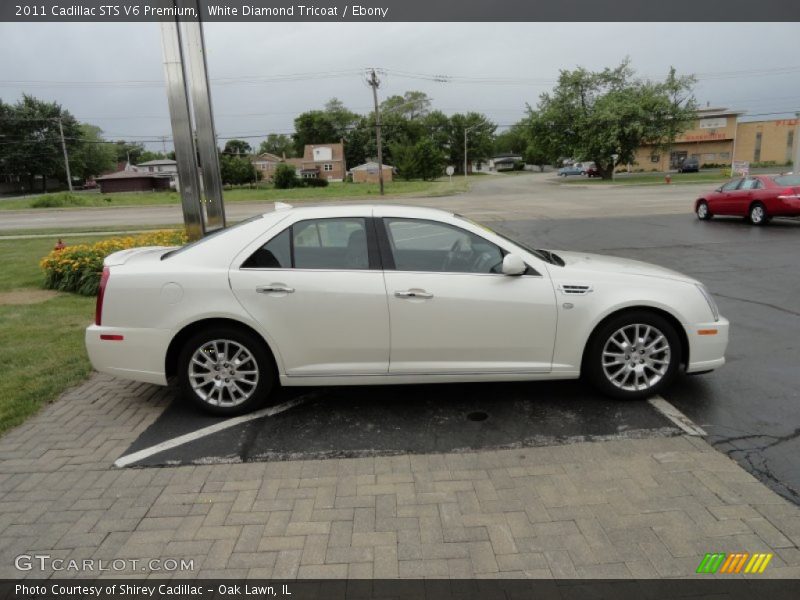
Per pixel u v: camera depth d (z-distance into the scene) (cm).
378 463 346
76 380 499
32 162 7675
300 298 394
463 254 412
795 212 1495
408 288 395
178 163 759
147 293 399
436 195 4209
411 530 279
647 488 308
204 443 378
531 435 377
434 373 407
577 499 300
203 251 407
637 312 413
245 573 252
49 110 7869
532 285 402
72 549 271
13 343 611
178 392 471
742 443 358
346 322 397
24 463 355
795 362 504
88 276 902
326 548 267
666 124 5078
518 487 314
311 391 464
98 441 384
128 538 279
